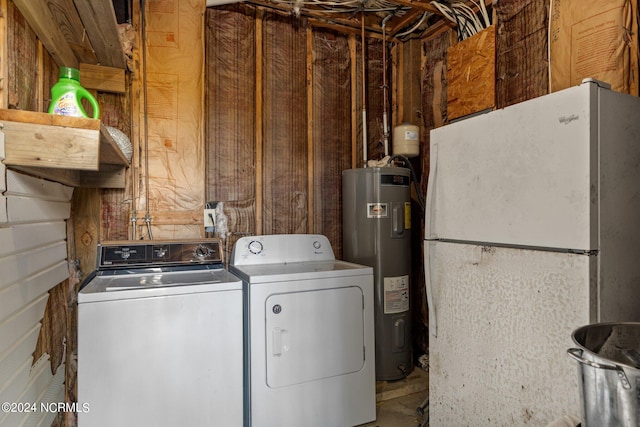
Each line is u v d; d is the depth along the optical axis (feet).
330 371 6.55
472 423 5.14
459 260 5.40
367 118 9.95
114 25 5.33
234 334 5.73
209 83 8.20
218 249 7.22
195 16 7.88
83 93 4.67
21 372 3.98
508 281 4.63
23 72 4.41
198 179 7.91
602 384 2.74
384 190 8.44
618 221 4.03
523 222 4.48
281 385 6.13
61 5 4.75
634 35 5.46
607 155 3.97
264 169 8.76
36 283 4.55
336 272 6.70
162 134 7.66
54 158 3.96
